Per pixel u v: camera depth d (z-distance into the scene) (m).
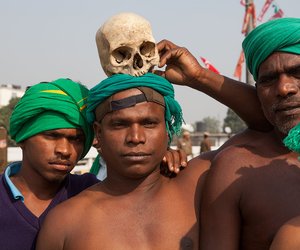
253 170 2.15
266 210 2.07
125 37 2.00
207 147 15.18
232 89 2.40
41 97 2.22
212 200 2.14
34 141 2.26
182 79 2.37
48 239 2.03
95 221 2.01
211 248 2.08
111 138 2.00
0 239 2.20
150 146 2.00
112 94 1.98
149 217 2.04
